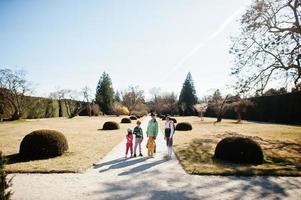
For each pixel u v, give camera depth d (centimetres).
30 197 669
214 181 831
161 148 1502
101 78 8169
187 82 8306
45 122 3881
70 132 2348
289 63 1383
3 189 445
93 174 903
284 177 886
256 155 1094
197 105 7362
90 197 673
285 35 1384
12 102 4041
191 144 1631
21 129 2627
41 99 5188
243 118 5044
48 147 1163
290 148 1533
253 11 1438
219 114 4338
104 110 8044
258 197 690
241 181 834
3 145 1534
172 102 9156
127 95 8600
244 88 1501
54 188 745
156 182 815
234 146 1118
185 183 808
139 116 6994
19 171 918
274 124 3666
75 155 1221
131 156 1231
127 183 800
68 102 6400
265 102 4378
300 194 716
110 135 2106
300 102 3547
